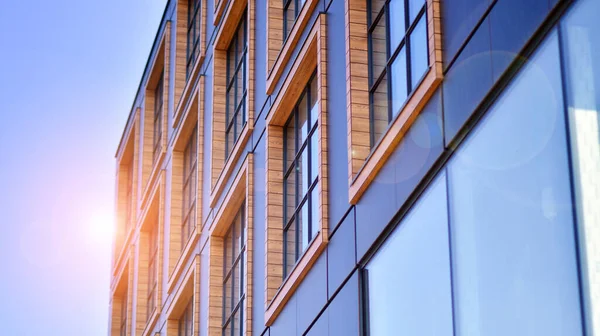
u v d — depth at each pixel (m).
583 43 15.62
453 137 19.11
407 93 21.94
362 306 22.78
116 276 58.53
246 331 30.53
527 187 16.56
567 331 15.24
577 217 15.32
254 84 32.94
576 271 15.19
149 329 47.19
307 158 28.17
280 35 31.48
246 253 32.34
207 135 39.12
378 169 22.30
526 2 17.05
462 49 19.16
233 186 33.84
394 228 21.38
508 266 16.81
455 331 18.36
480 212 17.88
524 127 16.86
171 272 44.19
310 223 27.39
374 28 24.20
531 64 16.86
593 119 15.22
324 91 25.81
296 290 27.03
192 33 47.66
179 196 45.62
